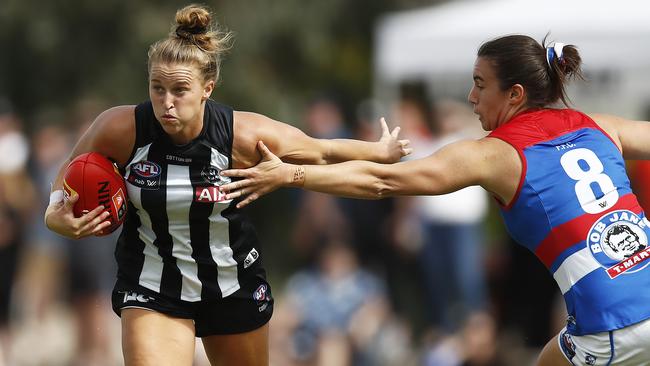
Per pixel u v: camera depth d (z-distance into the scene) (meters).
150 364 18.08
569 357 18.66
